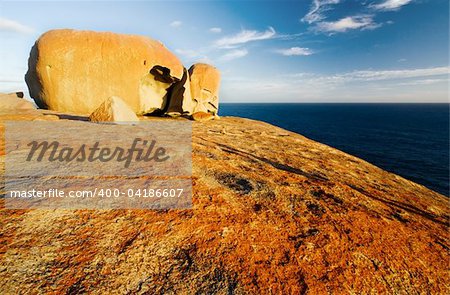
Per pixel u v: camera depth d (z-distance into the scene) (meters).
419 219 5.79
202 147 9.30
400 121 135.00
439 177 38.00
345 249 3.91
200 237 3.77
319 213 4.95
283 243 3.86
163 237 3.68
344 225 4.61
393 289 3.30
